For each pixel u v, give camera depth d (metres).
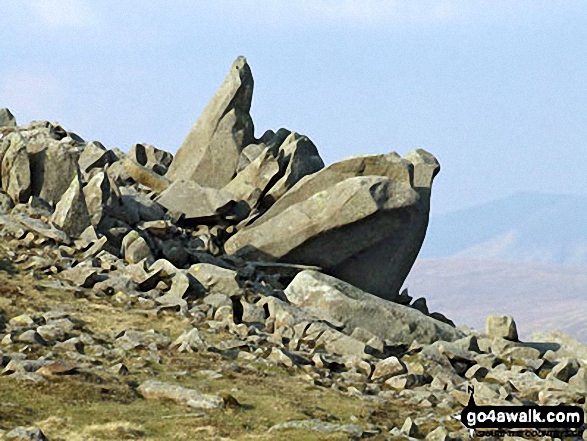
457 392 40.22
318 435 30.81
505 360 48.22
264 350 44.03
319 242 61.94
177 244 58.09
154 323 45.84
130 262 54.56
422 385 42.69
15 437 27.17
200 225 65.56
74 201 56.47
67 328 42.50
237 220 65.88
